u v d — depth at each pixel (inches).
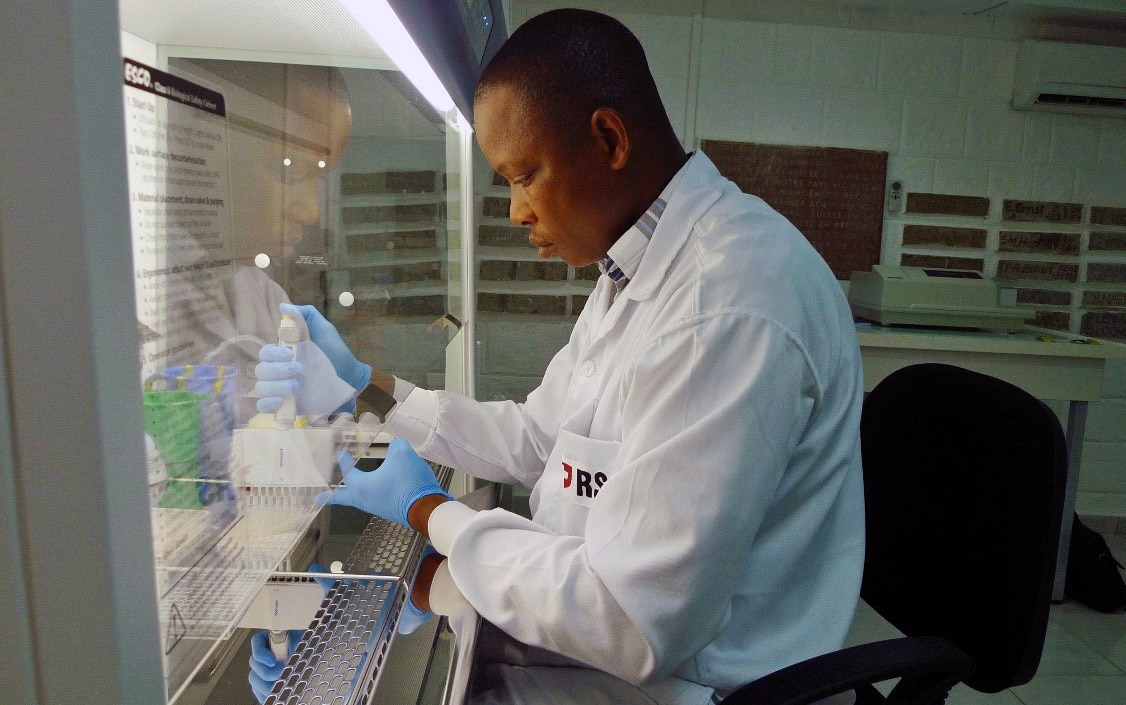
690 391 27.8
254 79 24.6
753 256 29.9
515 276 114.0
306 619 26.5
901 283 98.6
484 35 42.2
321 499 30.0
